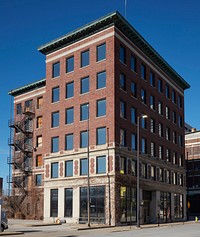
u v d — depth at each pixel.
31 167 65.38
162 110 63.81
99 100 50.28
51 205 53.91
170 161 65.38
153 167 58.50
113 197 46.38
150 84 59.78
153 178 57.91
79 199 50.22
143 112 56.22
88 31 52.84
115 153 47.34
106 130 48.62
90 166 49.56
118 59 50.47
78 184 50.62
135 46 55.62
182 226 47.19
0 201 28.75
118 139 48.44
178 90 72.56
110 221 46.16
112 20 50.06
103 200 47.38
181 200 69.12
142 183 53.59
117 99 49.16
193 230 37.62
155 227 44.75
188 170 99.50
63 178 52.78
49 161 55.41
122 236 28.61
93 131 50.09
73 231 36.22
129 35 53.59
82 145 51.41
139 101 55.31
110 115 48.44
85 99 51.94
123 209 48.00
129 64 53.38
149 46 57.44
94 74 51.44
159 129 62.03
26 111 65.62
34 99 67.50
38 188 62.44
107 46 50.53
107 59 50.19
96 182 48.50
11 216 63.69
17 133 69.38
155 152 59.31
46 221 53.44
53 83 57.25
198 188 96.62
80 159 51.19
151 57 60.44
